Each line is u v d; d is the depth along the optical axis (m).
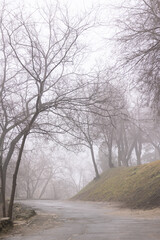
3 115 13.27
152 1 12.39
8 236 8.28
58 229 9.29
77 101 12.38
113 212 16.16
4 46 13.66
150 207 16.03
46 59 12.95
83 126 12.85
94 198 29.08
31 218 13.00
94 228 9.06
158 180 20.11
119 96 12.45
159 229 8.29
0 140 13.37
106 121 13.39
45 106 12.27
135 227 8.91
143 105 13.92
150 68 12.84
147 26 12.84
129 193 22.72
